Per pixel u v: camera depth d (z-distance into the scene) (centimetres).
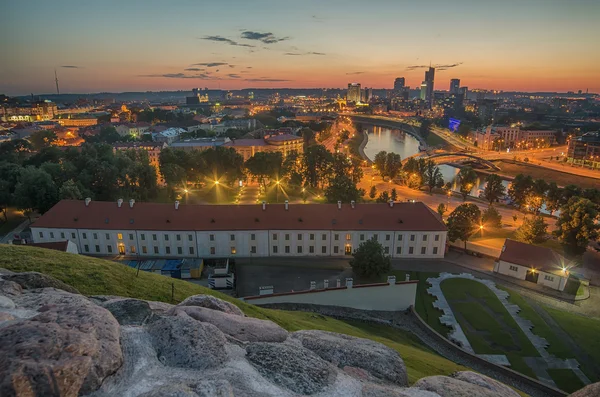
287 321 4512
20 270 3659
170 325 1766
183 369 1576
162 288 4178
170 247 8394
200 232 8331
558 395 4500
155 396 1286
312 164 15712
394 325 6116
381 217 8675
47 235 8262
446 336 5819
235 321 2081
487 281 7544
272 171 14600
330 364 1850
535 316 6316
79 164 12650
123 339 1683
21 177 10519
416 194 15875
